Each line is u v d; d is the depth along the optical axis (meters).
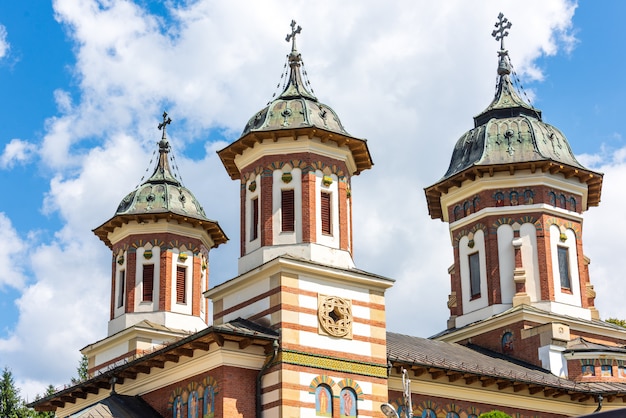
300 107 35.62
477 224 47.53
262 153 34.81
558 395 39.91
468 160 48.75
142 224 45.94
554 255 46.25
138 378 35.03
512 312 44.38
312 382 31.08
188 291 45.81
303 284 32.19
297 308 31.69
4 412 58.12
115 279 46.06
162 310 44.62
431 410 36.12
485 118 51.41
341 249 34.09
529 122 49.09
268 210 34.03
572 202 47.78
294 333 31.27
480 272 47.03
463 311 47.53
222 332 29.64
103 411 32.38
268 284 32.31
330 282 32.88
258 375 31.17
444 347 42.03
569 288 46.34
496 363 40.94
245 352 31.12
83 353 46.00
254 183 34.94
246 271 33.88
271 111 35.62
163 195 47.00
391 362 33.94
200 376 31.78
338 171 35.09
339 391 31.61
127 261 45.66
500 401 38.44
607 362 42.16
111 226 46.34
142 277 45.31
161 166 49.09
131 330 43.38
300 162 34.41
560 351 42.69
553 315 44.31
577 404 40.62
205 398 31.22
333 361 31.83
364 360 32.62
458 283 48.12
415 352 37.47
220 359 30.66
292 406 30.28
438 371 35.78
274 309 31.64
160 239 45.88
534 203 46.59
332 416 31.12
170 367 33.31
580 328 44.84
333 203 34.56
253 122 35.97
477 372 36.66
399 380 35.44
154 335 43.72
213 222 47.09
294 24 38.91
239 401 30.53
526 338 43.75
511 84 52.31
